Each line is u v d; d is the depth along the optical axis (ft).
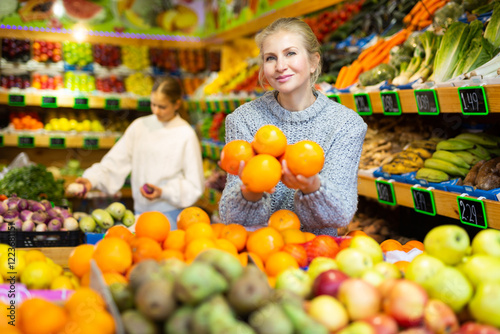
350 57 12.59
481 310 3.35
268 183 4.61
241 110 6.50
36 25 19.71
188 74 21.85
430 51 9.56
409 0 12.09
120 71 20.49
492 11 9.04
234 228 4.94
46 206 8.45
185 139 11.01
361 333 3.08
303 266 4.59
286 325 2.88
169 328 2.92
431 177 8.01
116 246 4.14
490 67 7.54
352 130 5.94
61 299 3.71
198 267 2.99
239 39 20.56
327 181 5.20
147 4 21.35
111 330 3.02
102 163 11.55
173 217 11.11
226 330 2.76
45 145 18.75
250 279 3.03
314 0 13.10
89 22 20.53
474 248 3.92
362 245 4.51
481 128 9.18
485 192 6.88
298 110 6.22
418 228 9.90
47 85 19.06
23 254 4.59
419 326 3.23
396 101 8.27
